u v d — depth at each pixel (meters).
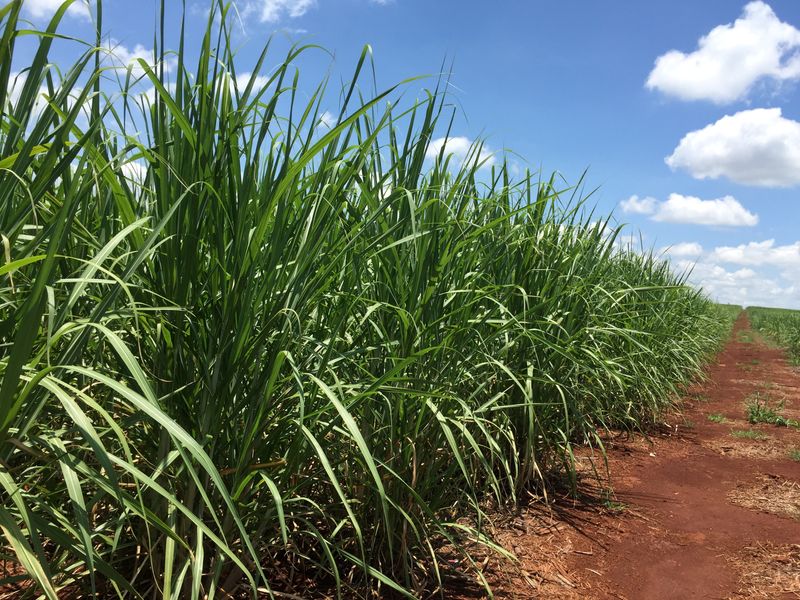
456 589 2.67
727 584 3.06
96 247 1.79
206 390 1.82
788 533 3.77
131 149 1.79
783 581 3.11
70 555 2.00
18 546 1.19
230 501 1.40
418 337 2.48
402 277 2.50
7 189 1.32
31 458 1.78
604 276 4.98
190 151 1.74
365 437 2.49
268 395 1.80
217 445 1.91
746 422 7.09
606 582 3.00
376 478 1.70
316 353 2.18
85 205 1.85
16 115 1.40
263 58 1.85
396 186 2.49
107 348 2.12
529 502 3.83
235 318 1.81
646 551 3.40
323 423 2.19
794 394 9.47
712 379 11.11
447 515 3.06
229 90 1.85
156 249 1.74
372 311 2.38
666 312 7.04
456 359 2.79
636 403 6.31
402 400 2.42
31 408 1.38
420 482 2.68
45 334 1.66
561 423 4.25
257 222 1.85
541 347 3.71
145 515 1.40
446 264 2.65
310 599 2.36
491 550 3.10
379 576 2.15
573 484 3.87
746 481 4.84
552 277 3.88
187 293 1.75
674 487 4.59
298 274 1.91
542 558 3.15
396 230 2.49
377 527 2.49
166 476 1.87
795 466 5.28
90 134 1.37
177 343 1.78
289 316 1.89
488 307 3.38
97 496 1.67
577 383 4.17
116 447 1.96
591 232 4.62
